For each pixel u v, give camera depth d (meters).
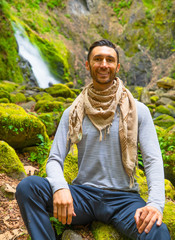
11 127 2.94
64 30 13.84
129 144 1.56
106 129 1.59
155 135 1.59
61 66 11.64
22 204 1.38
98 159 1.57
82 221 1.60
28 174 2.49
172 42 12.63
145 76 12.43
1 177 2.24
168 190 2.32
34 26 12.47
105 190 1.53
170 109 5.80
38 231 1.34
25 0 13.53
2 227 1.72
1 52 8.68
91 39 13.98
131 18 14.04
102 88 1.66
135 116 1.60
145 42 13.20
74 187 1.57
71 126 1.64
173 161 2.85
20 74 9.13
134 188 1.59
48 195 1.42
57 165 1.54
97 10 15.10
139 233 1.32
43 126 3.20
